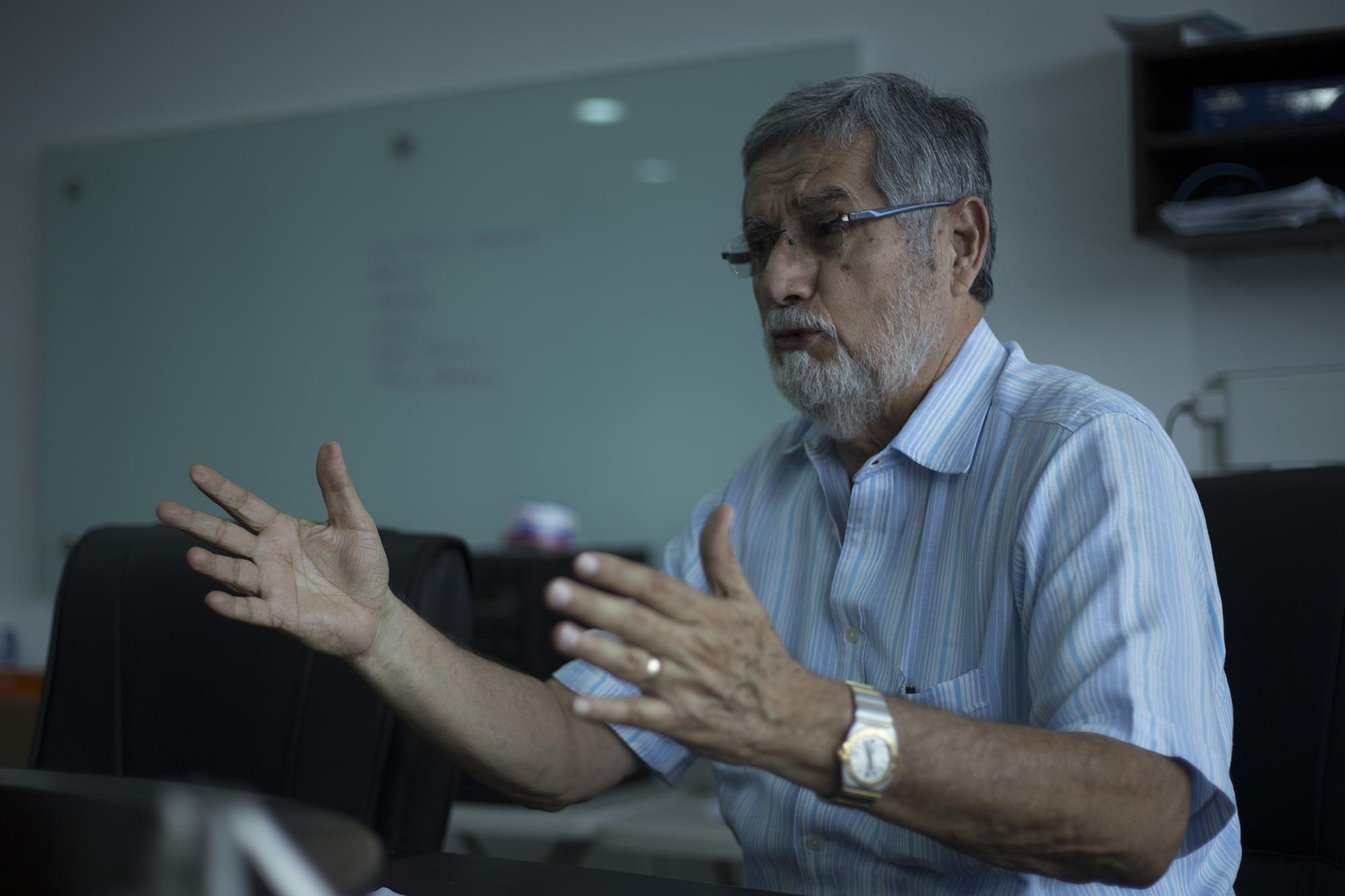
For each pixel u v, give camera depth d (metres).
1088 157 2.76
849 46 2.98
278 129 3.68
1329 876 1.04
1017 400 1.19
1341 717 1.06
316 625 1.02
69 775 0.77
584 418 3.27
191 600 1.29
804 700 0.80
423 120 3.48
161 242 3.84
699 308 3.14
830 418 1.26
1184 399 2.67
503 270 3.37
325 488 1.04
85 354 3.94
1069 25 2.79
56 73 4.04
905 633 1.17
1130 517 1.01
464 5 3.46
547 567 2.76
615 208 3.24
